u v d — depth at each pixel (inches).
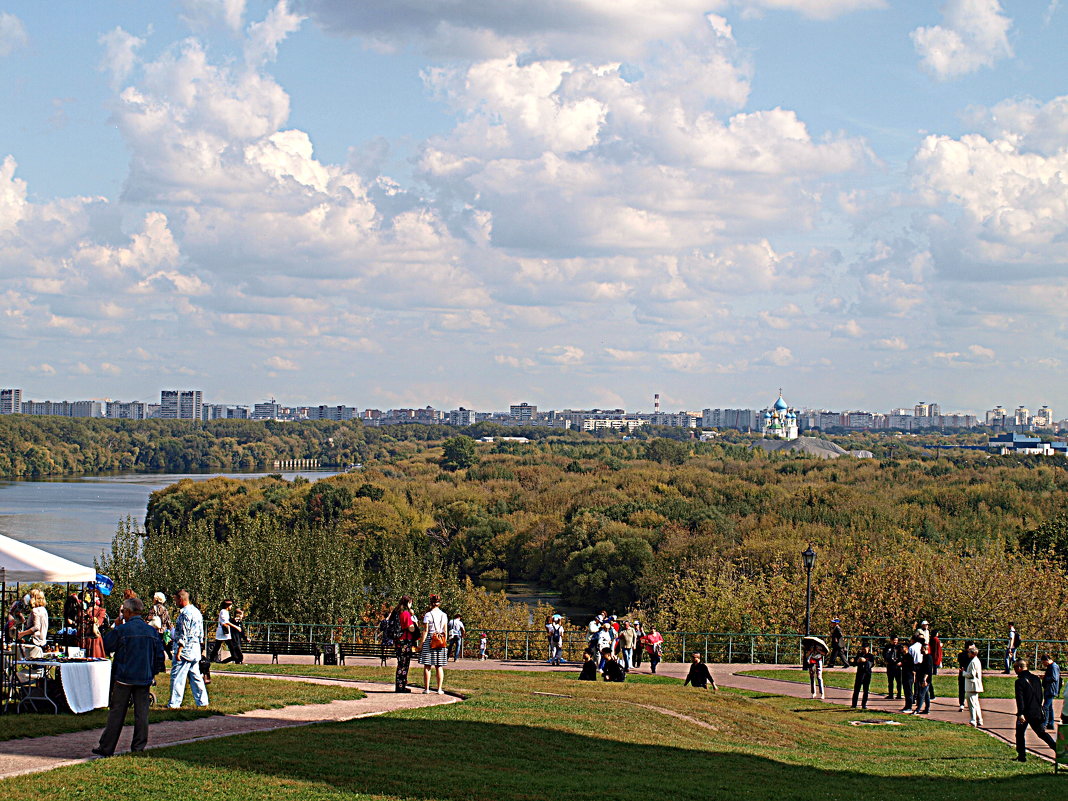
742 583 2421.3
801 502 4773.6
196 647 772.6
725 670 1546.5
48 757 569.3
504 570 4734.3
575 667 1472.7
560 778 616.4
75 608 969.5
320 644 1576.0
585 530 4266.7
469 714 824.9
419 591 2370.8
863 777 754.2
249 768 557.6
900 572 2190.0
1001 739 1015.0
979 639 1611.7
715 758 767.1
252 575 2185.0
